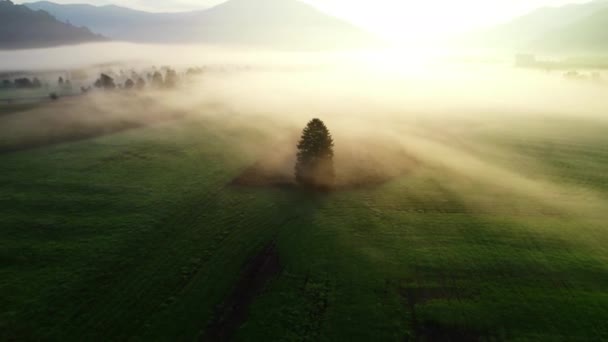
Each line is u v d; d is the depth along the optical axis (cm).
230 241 4756
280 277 4031
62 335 3275
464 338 3148
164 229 4981
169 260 4356
